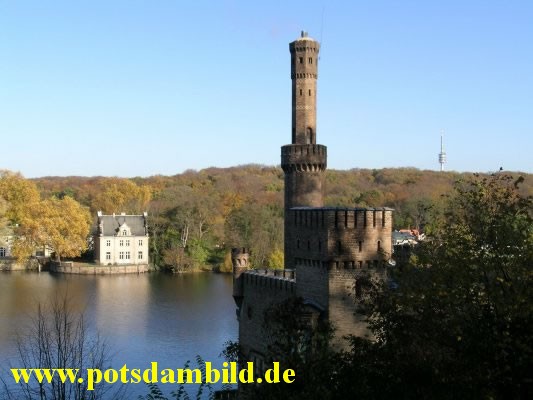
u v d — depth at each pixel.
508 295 35.19
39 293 147.00
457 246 43.78
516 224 41.69
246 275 73.62
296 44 92.69
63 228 191.00
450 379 33.25
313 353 39.12
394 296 39.16
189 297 144.75
